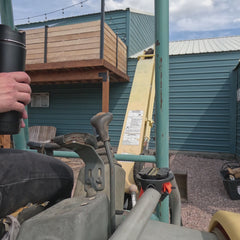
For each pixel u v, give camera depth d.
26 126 1.77
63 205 0.55
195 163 7.28
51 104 10.52
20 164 0.63
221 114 8.49
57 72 8.02
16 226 0.58
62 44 7.73
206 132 8.65
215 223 0.80
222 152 8.47
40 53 7.96
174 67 8.93
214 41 11.07
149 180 0.71
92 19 10.88
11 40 0.56
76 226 0.47
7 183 0.57
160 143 1.37
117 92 9.75
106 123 0.65
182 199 4.26
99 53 7.31
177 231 0.72
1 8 1.63
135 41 11.08
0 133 0.54
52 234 0.47
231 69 8.34
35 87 10.68
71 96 10.25
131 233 0.49
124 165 2.91
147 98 3.92
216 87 8.52
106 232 0.59
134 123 3.76
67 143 0.57
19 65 0.58
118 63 8.73
